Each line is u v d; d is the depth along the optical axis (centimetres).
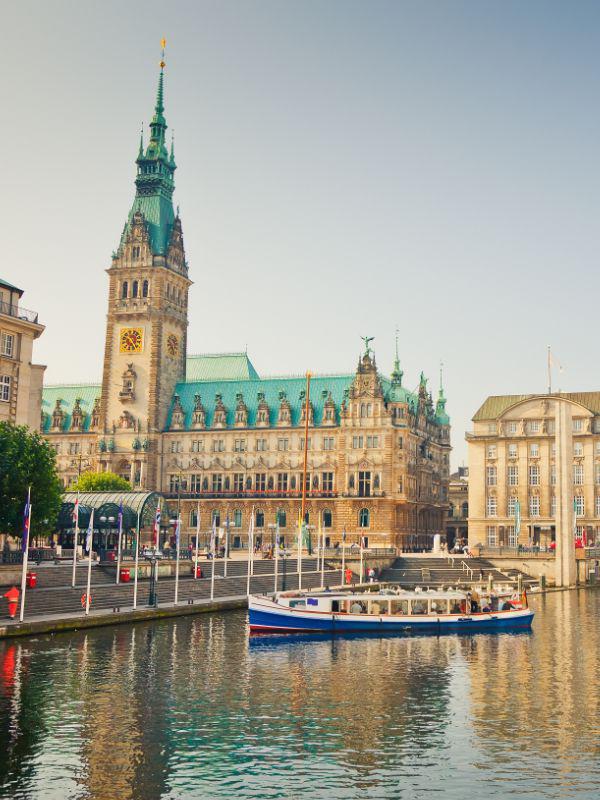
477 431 19562
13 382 11206
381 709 5647
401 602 9500
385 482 18925
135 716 5325
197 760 4553
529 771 4438
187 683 6241
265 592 12119
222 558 15025
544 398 19100
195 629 8781
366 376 19425
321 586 13500
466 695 6094
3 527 9606
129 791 4125
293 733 5056
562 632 9375
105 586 10025
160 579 11775
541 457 18988
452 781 4291
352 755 4675
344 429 19325
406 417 19350
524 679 6662
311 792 4141
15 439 9925
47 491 10019
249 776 4334
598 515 18462
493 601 10088
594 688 6344
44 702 5562
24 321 11288
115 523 12519
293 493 19625
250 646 7956
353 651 7919
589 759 4631
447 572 15888
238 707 5622
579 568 16450
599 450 18562
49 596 9056
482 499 19288
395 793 4131
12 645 7319
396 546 19088
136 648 7462
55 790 4122
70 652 7131
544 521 18712
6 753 4600
